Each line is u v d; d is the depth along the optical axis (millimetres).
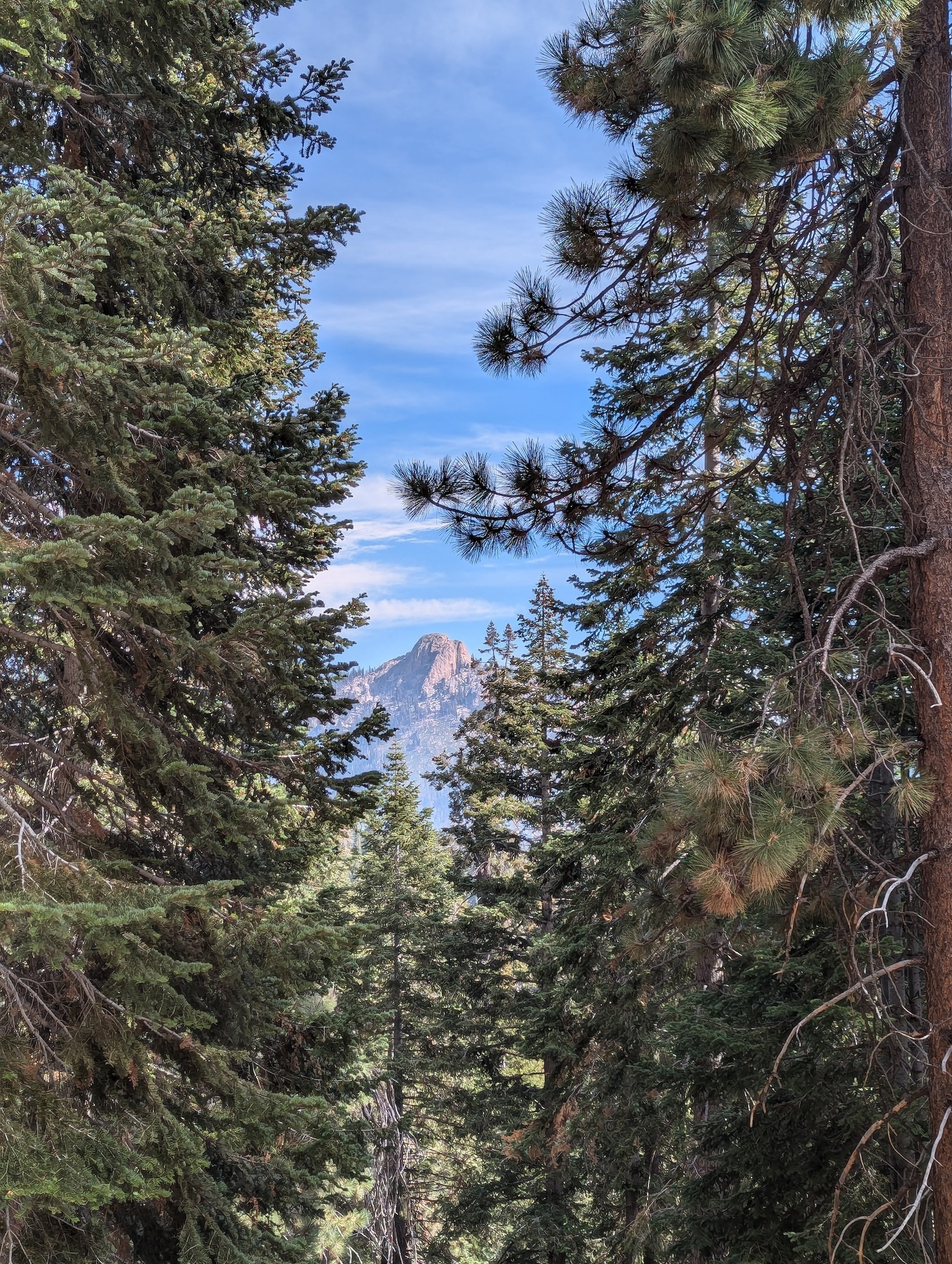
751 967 8617
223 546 6672
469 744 19859
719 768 4180
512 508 6852
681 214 5531
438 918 20703
